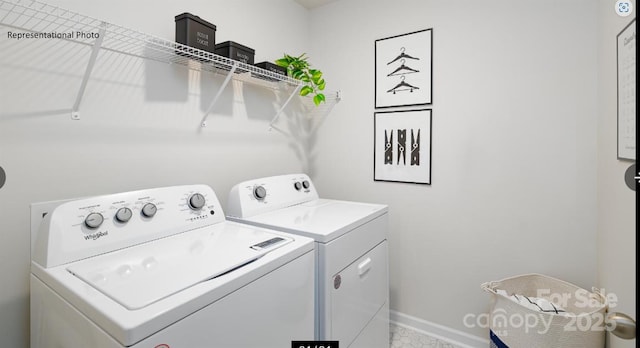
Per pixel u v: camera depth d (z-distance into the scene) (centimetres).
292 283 108
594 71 152
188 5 158
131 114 138
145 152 143
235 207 156
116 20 129
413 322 211
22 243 109
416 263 208
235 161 188
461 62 186
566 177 161
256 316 93
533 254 171
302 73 203
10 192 106
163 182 151
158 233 116
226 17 179
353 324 146
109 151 131
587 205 156
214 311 79
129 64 137
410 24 203
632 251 107
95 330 69
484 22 179
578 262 159
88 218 99
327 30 239
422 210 204
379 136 218
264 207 165
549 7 161
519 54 170
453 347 192
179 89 157
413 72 203
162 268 89
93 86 125
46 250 90
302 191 196
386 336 181
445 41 191
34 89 110
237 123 189
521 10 168
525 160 171
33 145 110
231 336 84
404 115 207
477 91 182
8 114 105
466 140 187
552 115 163
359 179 229
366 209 174
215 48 159
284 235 123
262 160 207
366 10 221
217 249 105
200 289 78
